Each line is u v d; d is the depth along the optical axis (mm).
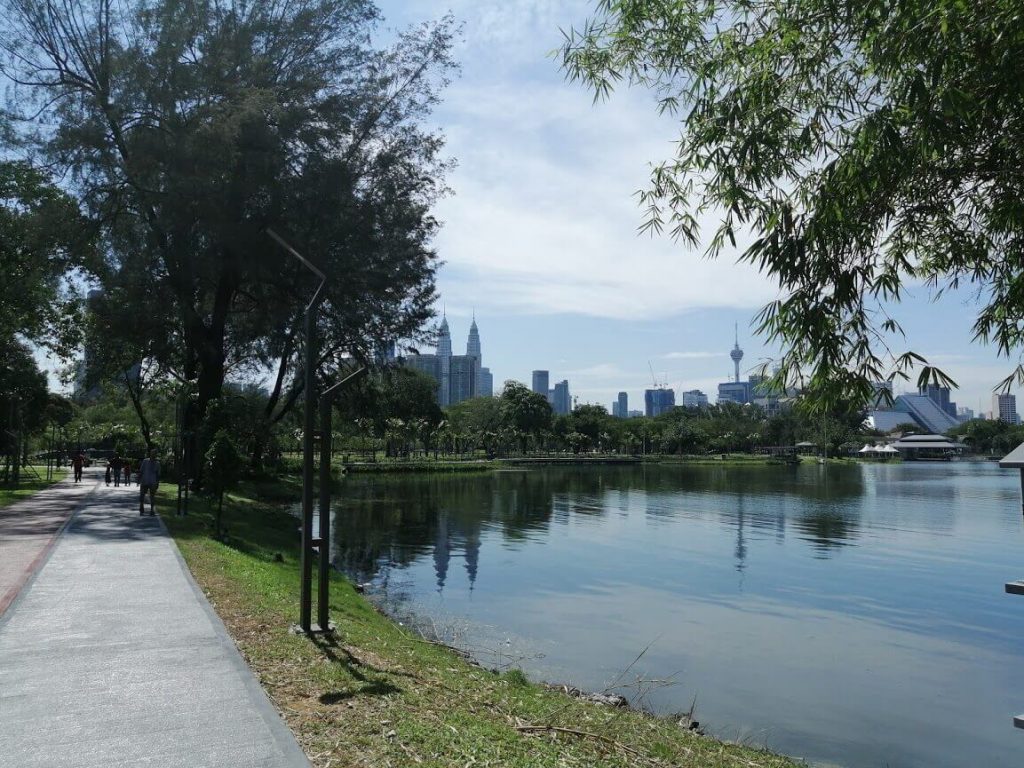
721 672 13625
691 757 7715
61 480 44812
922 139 5586
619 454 154375
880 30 5789
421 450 128375
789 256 6207
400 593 20000
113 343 32812
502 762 5910
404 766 5527
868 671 13945
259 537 22594
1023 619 18188
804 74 6555
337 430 67125
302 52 31469
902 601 20094
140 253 27781
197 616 9773
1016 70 5289
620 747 7359
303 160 29703
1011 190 6203
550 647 14875
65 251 29531
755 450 162375
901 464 141625
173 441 46844
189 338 31016
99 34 29219
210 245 28672
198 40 29438
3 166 31734
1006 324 7016
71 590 11352
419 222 34531
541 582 22031
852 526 37562
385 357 38125
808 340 6324
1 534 17625
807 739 10570
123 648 8289
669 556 27422
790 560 26797
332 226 29922
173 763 5340
